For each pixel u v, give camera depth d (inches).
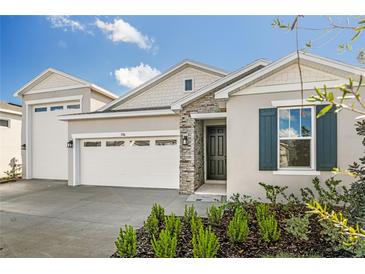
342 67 224.1
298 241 151.3
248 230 161.3
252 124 263.6
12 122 587.8
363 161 161.2
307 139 246.4
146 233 177.9
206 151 408.5
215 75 454.9
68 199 311.7
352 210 147.0
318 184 212.5
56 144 517.0
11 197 329.7
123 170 408.8
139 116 392.2
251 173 262.2
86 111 495.2
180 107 336.8
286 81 250.7
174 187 381.1
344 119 232.1
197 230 165.3
